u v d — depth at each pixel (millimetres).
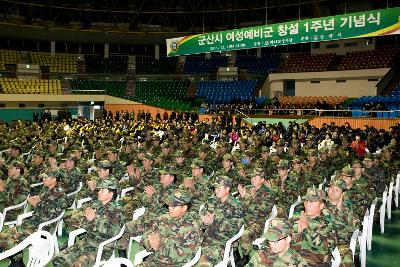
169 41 18328
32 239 5301
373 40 33656
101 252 5562
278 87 34906
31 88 33906
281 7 35969
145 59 41625
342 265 5102
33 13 36969
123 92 36844
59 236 7969
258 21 38656
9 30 35875
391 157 10844
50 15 38250
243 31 16219
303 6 36438
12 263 5898
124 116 30312
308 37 14766
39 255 5328
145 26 39531
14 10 37969
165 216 5301
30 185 9062
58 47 41719
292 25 15070
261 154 11359
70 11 39219
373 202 7453
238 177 8922
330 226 5191
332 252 5188
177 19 41812
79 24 38062
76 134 17781
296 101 30766
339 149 11773
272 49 39844
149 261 5168
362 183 8086
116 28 37719
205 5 39000
